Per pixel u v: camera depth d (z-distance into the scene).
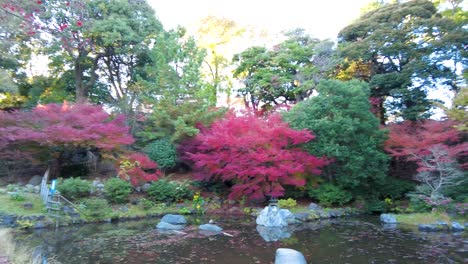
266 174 13.62
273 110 18.62
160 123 17.47
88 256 8.23
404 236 10.72
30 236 10.16
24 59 20.33
